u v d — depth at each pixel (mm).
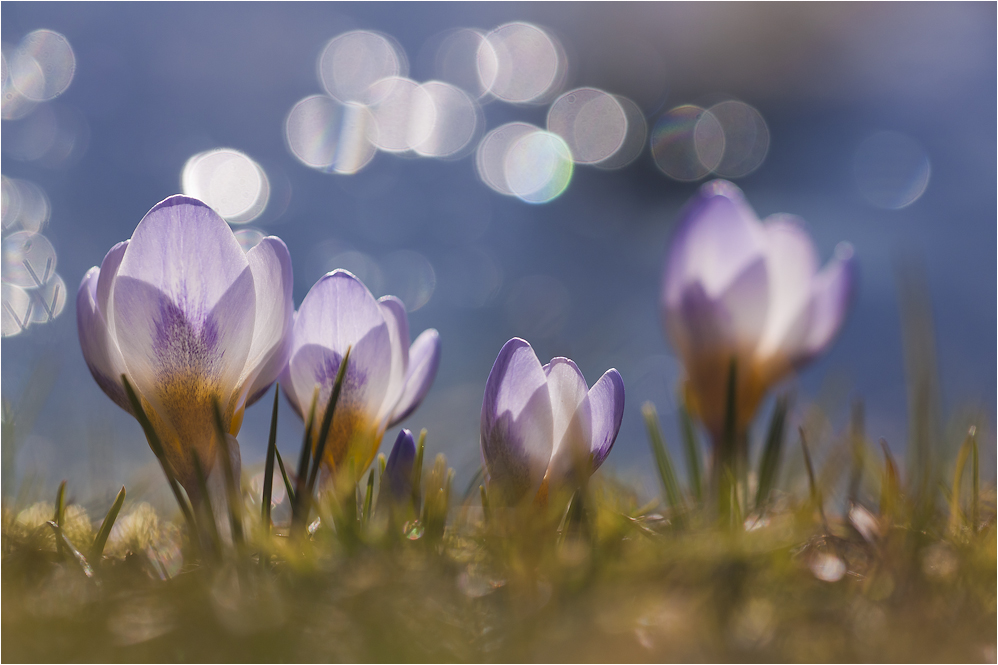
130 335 348
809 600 347
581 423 358
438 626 334
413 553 354
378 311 366
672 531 382
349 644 330
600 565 349
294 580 346
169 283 347
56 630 330
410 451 368
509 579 347
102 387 355
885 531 374
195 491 352
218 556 347
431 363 381
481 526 372
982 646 336
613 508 383
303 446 360
